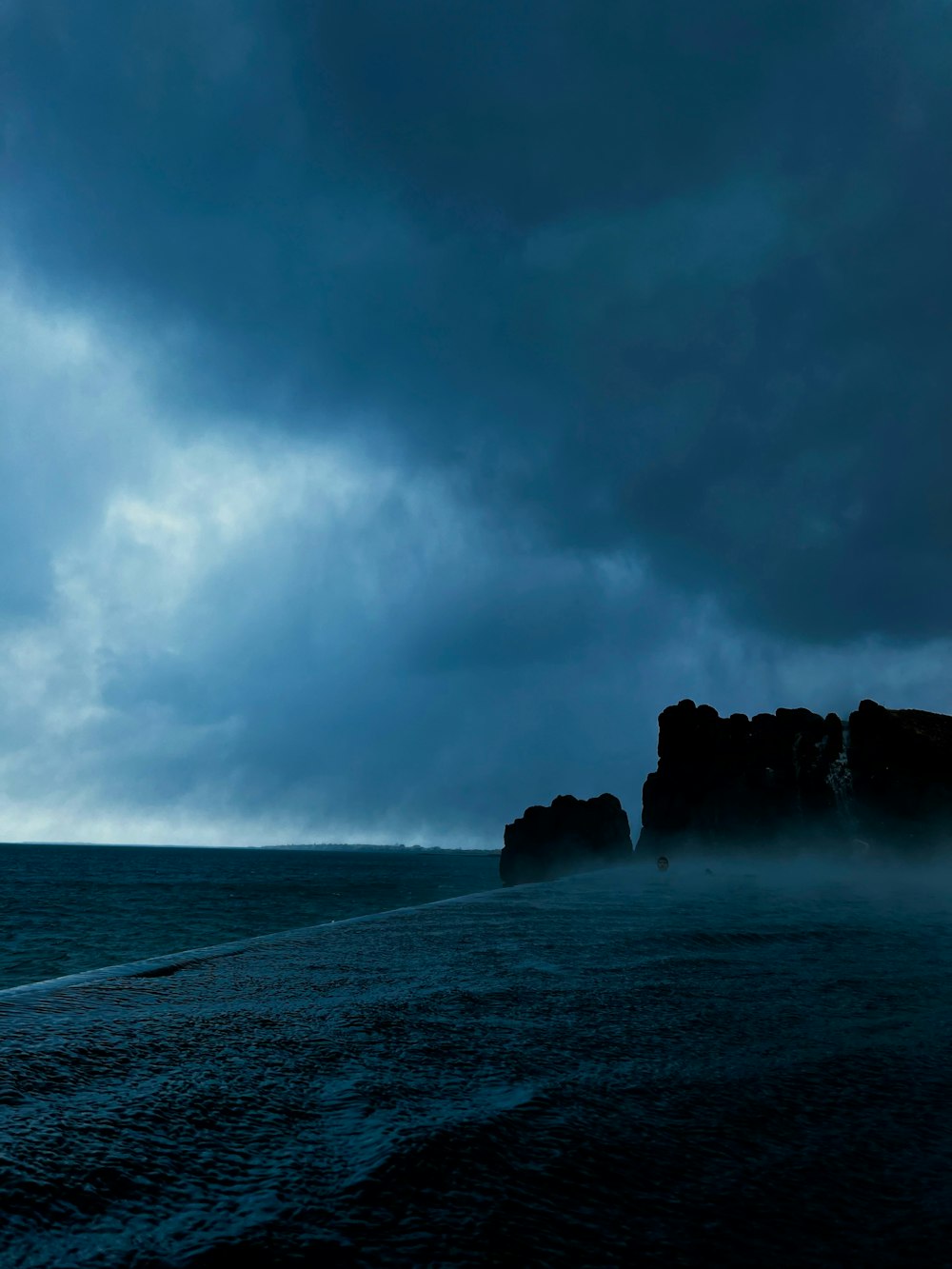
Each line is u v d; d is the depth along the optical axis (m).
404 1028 4.36
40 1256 1.86
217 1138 2.69
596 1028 4.45
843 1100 3.21
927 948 8.29
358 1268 1.86
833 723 46.81
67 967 23.77
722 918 11.69
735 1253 1.99
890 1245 2.05
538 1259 1.93
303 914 46.56
